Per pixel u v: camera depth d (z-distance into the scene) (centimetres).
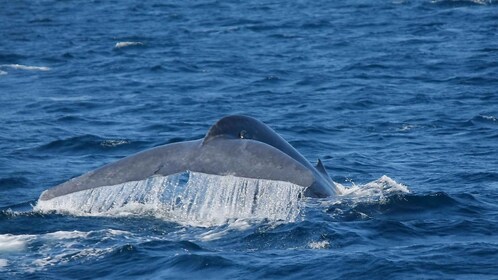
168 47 19112
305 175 5606
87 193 5938
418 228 6328
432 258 5688
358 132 10519
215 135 5994
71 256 5756
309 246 5903
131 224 6275
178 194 6850
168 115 11856
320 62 16375
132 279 5459
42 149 9750
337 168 8644
